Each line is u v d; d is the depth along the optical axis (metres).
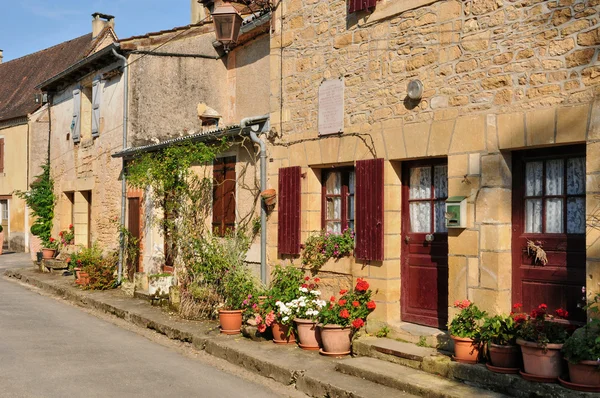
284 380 6.38
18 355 7.22
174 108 12.40
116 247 13.09
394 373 5.88
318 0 8.00
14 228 22.33
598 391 4.74
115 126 13.20
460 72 6.27
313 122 8.05
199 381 6.39
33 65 25.53
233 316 8.14
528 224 5.91
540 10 5.61
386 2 7.08
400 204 7.14
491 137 5.95
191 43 12.27
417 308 6.98
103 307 10.77
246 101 11.31
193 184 10.51
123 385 6.12
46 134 20.20
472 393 5.26
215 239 9.45
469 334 5.70
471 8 6.18
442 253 6.75
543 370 5.00
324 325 6.86
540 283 5.76
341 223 7.96
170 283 10.70
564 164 5.67
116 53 12.39
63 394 5.74
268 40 10.60
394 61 6.97
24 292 13.10
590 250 5.18
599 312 4.98
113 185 13.36
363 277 7.32
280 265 8.46
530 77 5.68
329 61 7.82
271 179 8.74
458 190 6.22
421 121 6.64
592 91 5.23
